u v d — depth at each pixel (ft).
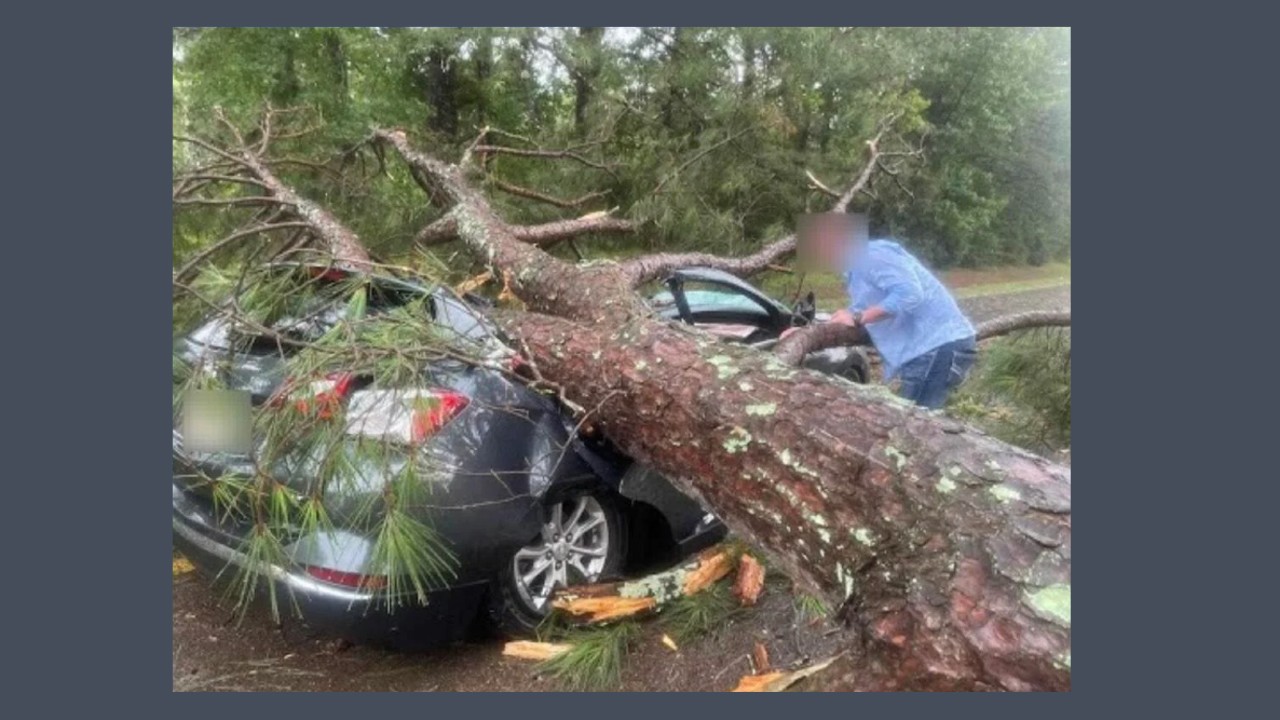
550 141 22.45
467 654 9.30
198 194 16.53
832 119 28.40
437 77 27.78
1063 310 15.24
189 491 9.04
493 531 8.63
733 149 23.45
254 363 9.32
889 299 12.28
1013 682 5.49
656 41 26.68
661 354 8.77
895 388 13.09
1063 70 42.52
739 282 15.83
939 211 35.42
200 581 10.33
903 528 6.32
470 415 8.77
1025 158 42.60
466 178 17.06
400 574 7.91
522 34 26.63
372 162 20.30
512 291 12.39
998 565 5.79
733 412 7.73
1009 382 14.60
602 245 19.76
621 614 9.36
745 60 26.81
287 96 25.21
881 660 6.22
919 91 35.58
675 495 10.20
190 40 24.66
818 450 7.05
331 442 7.98
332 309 9.71
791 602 9.80
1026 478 6.29
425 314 9.30
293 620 9.71
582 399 9.27
